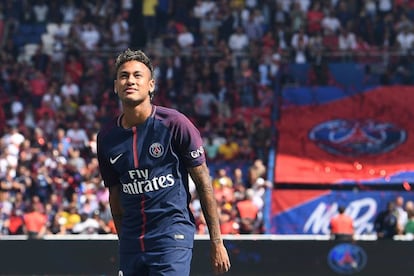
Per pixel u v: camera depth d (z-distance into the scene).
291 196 56.81
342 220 45.94
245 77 67.44
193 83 66.94
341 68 69.25
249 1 73.69
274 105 66.12
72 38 72.00
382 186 58.34
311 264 45.44
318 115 65.44
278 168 59.91
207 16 72.88
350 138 63.03
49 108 64.19
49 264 45.84
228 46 71.12
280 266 45.62
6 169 54.97
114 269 45.69
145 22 73.25
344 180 58.75
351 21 71.88
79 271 45.69
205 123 64.69
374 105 66.06
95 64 69.31
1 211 51.97
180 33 71.88
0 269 45.78
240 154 60.47
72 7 75.19
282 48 70.06
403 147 62.12
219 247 14.86
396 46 70.56
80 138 60.12
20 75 67.56
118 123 15.16
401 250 45.12
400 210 49.62
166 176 14.88
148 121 14.93
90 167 54.00
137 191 14.91
